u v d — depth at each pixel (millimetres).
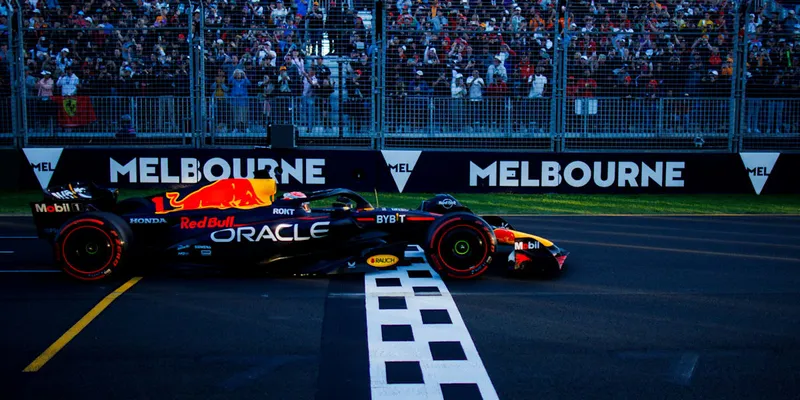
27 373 4305
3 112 12711
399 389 4086
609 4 13375
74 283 6434
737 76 12750
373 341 4887
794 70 13016
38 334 5008
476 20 13609
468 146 12797
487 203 11789
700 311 5633
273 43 12883
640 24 13312
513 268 6684
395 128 12703
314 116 12711
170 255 6613
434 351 4699
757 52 13180
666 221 10242
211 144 12711
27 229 9336
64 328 5145
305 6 13242
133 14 13602
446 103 12609
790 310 5668
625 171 12875
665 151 12891
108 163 12602
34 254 7719
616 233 9211
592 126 12766
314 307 5688
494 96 12656
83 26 12898
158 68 12578
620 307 5730
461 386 4141
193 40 12609
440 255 6488
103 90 12539
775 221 10305
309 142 12789
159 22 13188
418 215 6840
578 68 12688
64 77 12500
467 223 6484
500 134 12680
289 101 12625
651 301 5918
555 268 6676
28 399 3936
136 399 3947
